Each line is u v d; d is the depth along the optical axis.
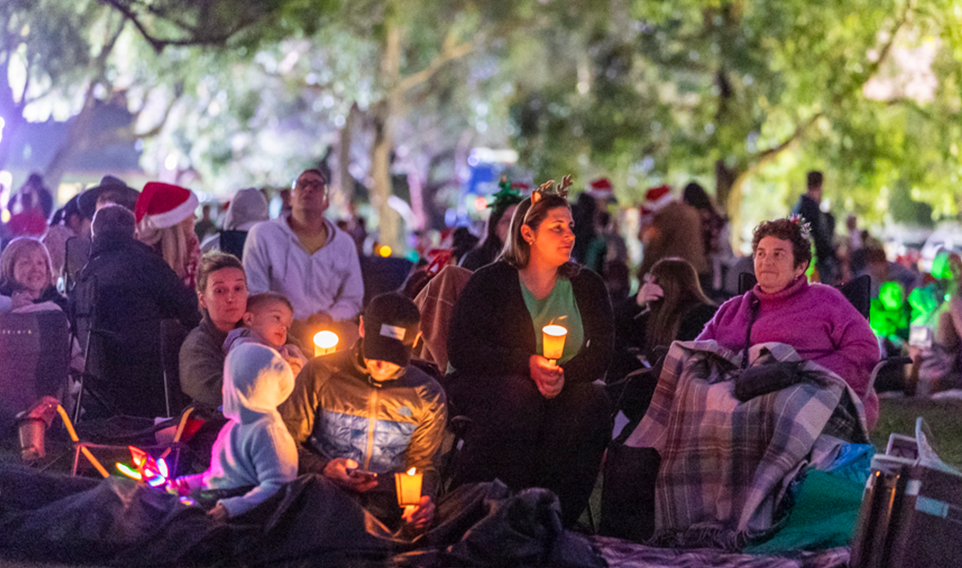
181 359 7.24
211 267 7.19
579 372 6.98
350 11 39.19
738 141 32.19
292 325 9.23
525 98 41.28
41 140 53.19
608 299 7.13
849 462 6.57
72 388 9.49
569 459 6.82
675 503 6.77
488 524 5.71
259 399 5.82
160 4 23.30
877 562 5.64
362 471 5.84
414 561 5.60
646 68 36.00
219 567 5.59
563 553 5.77
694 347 7.16
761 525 6.41
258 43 24.80
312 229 9.65
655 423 7.10
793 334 7.33
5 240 16.17
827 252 15.21
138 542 5.62
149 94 44.91
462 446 6.94
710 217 17.12
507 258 7.03
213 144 53.41
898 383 13.87
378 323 5.83
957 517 5.57
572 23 52.94
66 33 31.80
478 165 51.69
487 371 6.87
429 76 55.44
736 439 6.66
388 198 51.34
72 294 8.85
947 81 30.27
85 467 6.78
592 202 17.22
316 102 58.44
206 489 5.93
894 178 32.78
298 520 5.63
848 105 30.98
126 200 10.85
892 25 30.31
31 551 5.70
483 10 55.12
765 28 30.89
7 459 7.81
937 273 14.38
